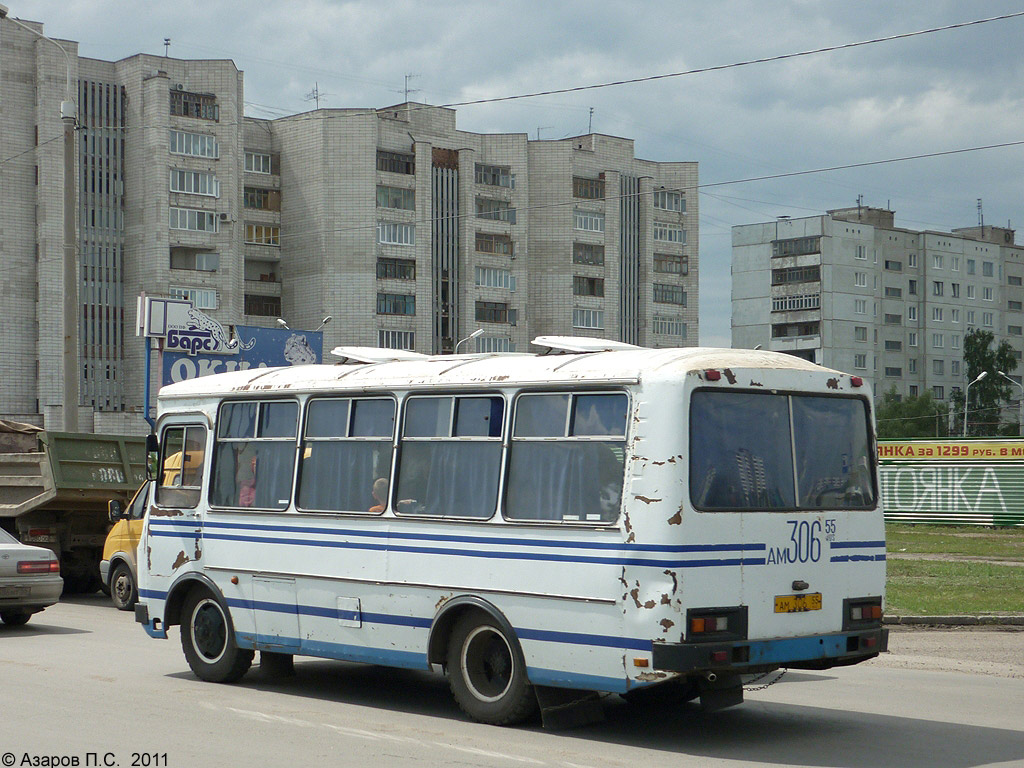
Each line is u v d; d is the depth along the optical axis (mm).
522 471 9141
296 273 76250
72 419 23188
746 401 8805
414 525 9773
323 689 11148
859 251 104500
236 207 72438
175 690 10797
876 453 9617
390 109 79125
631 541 8352
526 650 8922
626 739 8820
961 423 104875
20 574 15266
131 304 69938
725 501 8516
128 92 70688
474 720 9383
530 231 83750
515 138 81438
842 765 8023
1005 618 16766
